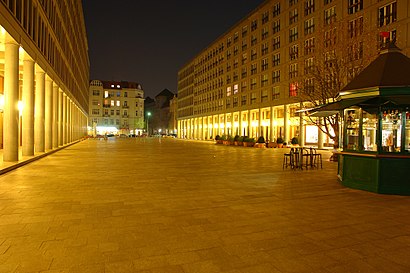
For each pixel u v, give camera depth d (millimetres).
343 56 20000
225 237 5555
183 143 52594
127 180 11812
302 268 4352
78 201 8234
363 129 10188
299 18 41594
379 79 9430
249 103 55375
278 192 9672
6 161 16062
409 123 9422
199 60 82375
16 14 15836
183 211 7320
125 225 6191
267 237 5578
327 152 30750
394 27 28781
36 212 7074
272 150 32969
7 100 15773
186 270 4242
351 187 10375
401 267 4410
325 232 5883
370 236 5680
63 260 4496
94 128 91062
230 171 14727
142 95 106438
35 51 19219
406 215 7105
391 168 9391
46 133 25469
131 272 4160
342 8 34750
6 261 4438
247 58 56094
